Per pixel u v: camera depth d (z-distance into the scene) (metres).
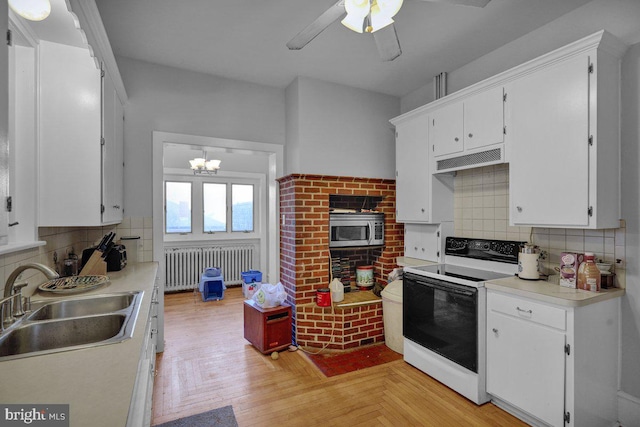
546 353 1.84
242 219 5.83
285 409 2.11
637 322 1.93
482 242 2.73
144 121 2.98
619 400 1.99
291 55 2.87
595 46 1.84
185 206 5.43
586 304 1.75
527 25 2.41
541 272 2.37
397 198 3.39
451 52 2.81
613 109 1.95
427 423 1.98
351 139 3.54
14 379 0.90
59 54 1.97
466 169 2.90
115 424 0.70
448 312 2.38
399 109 3.86
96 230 2.83
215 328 3.59
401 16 2.29
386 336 3.14
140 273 2.45
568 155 1.97
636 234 1.94
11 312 1.38
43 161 1.94
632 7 1.95
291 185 3.24
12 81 1.84
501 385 2.08
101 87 2.06
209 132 3.23
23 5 1.54
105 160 2.15
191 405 2.15
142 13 2.27
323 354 2.96
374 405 2.16
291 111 3.44
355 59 2.94
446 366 2.41
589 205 1.88
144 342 1.28
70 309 1.69
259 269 5.80
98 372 0.94
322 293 3.08
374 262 3.82
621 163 1.99
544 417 1.84
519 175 2.23
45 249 2.06
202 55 2.88
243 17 2.32
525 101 2.20
